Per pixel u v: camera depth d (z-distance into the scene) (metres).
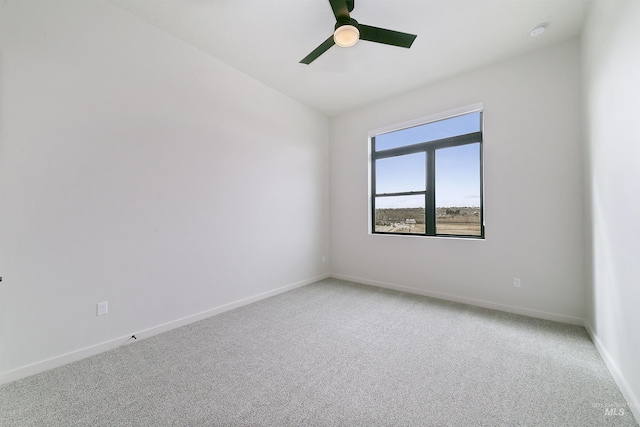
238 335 2.35
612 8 1.66
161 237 2.43
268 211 3.47
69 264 1.92
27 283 1.75
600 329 2.01
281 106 3.65
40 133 1.80
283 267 3.68
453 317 2.72
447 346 2.13
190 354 2.04
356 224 4.19
